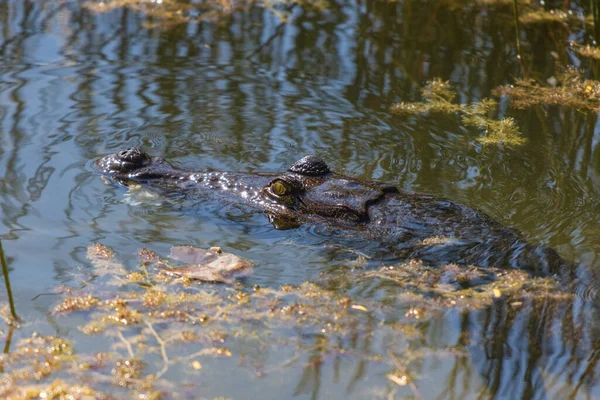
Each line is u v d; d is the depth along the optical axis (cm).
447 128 1184
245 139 1123
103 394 575
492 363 638
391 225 867
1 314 671
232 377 602
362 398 586
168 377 598
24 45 1437
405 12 1667
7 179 945
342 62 1423
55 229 832
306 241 848
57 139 1079
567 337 680
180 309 694
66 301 691
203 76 1349
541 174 1040
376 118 1211
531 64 1420
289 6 1705
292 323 683
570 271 798
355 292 745
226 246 827
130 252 796
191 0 1728
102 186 946
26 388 581
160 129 1139
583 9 1666
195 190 945
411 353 646
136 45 1474
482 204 955
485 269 797
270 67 1397
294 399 579
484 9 1680
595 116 1223
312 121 1192
